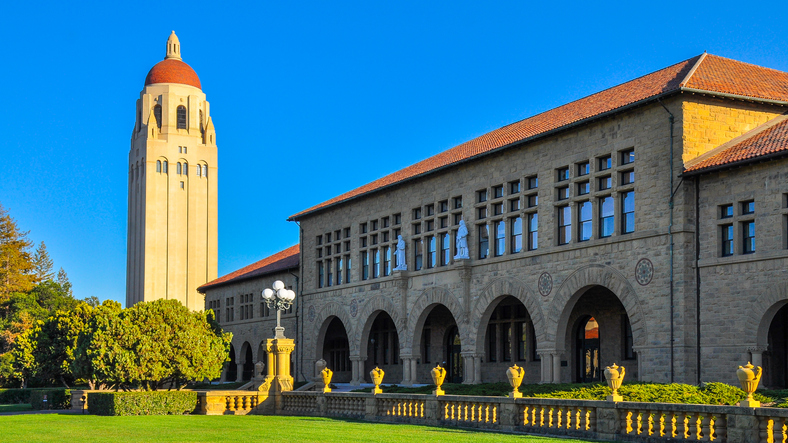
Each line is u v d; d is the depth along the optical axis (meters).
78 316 52.78
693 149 31.30
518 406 23.03
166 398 32.94
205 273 131.62
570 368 39.31
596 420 20.81
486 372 45.41
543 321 36.72
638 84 36.69
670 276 31.09
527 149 38.50
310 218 57.41
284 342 34.97
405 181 46.44
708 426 18.17
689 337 30.50
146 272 127.19
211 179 134.12
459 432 22.64
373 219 50.19
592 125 35.03
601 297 38.16
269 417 31.03
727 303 29.59
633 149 33.31
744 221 29.61
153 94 134.12
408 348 45.75
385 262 48.94
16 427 25.62
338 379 58.78
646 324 31.88
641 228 32.47
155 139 131.12
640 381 31.36
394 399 28.12
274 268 62.97
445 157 46.97
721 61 36.12
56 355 52.12
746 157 28.98
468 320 41.25
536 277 37.34
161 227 129.38
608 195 34.25
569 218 36.22
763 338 28.55
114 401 31.70
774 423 16.80
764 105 32.78
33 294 93.19
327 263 55.22
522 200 38.56
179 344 34.69
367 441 19.80
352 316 51.41
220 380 72.12
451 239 43.06
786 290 27.75
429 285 44.47
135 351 33.94
